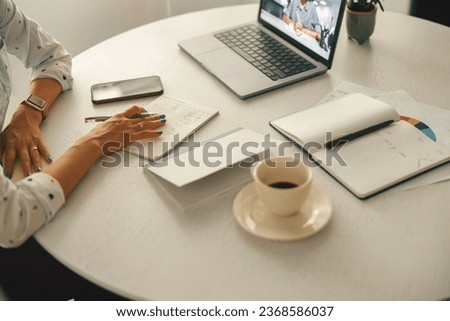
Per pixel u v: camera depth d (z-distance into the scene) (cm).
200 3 208
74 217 80
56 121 103
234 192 83
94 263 72
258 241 74
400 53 122
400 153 87
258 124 99
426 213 78
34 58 116
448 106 101
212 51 123
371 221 77
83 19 186
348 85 110
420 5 169
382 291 67
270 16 130
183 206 80
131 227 78
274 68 115
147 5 199
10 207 77
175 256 73
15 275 97
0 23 112
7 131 99
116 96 108
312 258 72
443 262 70
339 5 107
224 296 67
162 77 116
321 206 78
